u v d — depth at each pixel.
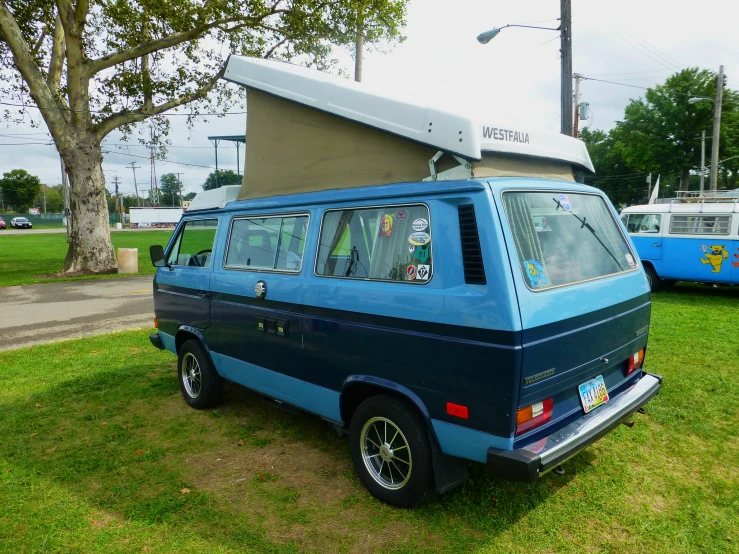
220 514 3.33
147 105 16.97
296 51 16.12
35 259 24.08
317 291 3.61
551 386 2.83
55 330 9.25
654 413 4.73
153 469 3.95
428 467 3.09
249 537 3.08
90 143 16.88
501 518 3.19
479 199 2.79
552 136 3.67
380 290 3.19
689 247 12.33
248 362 4.33
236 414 5.02
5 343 8.31
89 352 7.49
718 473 3.71
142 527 3.21
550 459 2.66
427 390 2.96
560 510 3.27
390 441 3.35
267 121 4.23
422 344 2.95
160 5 14.16
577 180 4.13
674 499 3.39
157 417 4.98
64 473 3.89
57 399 5.50
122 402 5.39
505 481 3.59
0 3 14.25
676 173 48.09
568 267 3.13
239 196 4.59
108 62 16.00
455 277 2.84
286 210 4.00
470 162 2.93
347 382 3.43
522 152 3.29
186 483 3.72
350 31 15.30
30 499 3.56
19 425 4.83
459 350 2.78
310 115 3.86
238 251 4.50
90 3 15.95
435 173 3.10
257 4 14.48
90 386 5.88
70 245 17.92
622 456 3.96
